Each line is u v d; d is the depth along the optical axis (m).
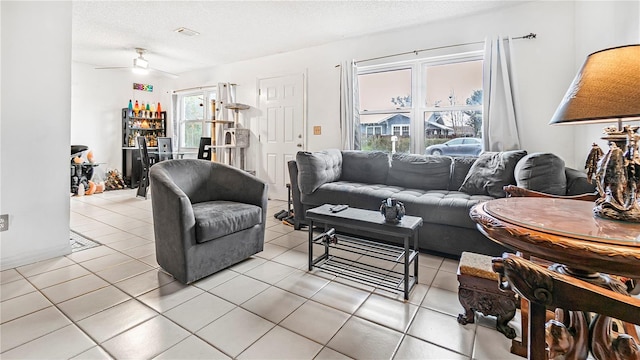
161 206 2.00
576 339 0.94
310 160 3.06
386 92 3.88
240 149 5.10
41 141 2.24
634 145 0.98
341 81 3.99
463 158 3.04
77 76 5.37
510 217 1.05
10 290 1.80
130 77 6.02
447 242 2.38
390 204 1.90
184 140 6.24
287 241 2.84
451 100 3.49
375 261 2.34
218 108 5.19
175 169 2.38
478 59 3.34
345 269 2.19
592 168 1.14
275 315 1.59
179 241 1.89
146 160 4.93
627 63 0.96
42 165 2.25
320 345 1.36
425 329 1.48
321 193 3.02
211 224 1.99
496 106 3.05
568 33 2.84
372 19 3.40
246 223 2.26
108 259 2.32
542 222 0.98
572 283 0.58
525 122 3.05
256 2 3.06
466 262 1.56
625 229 0.89
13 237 2.13
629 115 0.91
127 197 4.93
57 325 1.46
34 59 2.18
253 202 2.43
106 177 5.74
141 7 3.19
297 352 1.31
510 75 3.04
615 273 0.78
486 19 3.20
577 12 2.76
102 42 4.25
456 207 2.31
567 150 2.90
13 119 2.11
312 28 3.68
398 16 3.31
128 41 4.20
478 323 1.53
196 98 6.05
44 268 2.12
